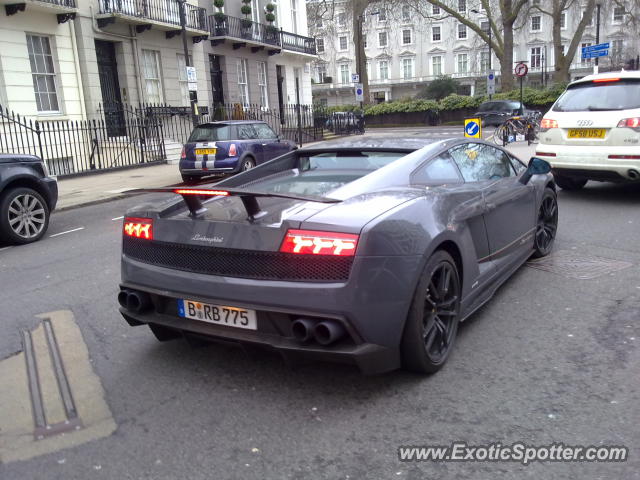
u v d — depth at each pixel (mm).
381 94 75375
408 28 71688
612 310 4227
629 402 2934
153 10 20438
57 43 17031
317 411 2980
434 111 42844
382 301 2840
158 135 18938
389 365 2982
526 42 66438
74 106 17719
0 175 7531
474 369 3377
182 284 3166
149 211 3432
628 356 3463
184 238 3178
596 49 24719
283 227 2865
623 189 9445
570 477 2379
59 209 10648
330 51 76375
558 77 43312
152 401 3168
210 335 3096
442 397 3066
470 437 2689
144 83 20656
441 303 3346
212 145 13164
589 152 7824
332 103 78375
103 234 8234
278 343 2895
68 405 3166
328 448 2648
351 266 2752
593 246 6043
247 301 2930
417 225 3061
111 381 3430
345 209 2977
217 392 3238
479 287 3883
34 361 3775
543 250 5594
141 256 3436
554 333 3863
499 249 4336
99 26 18531
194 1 23281
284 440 2729
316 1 46375
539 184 5328
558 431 2705
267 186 3855
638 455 2500
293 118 28734
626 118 7500
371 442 2682
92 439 2816
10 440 2840
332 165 3963
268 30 27906
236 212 3271
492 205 4121
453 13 41500
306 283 2809
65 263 6547
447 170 3994
